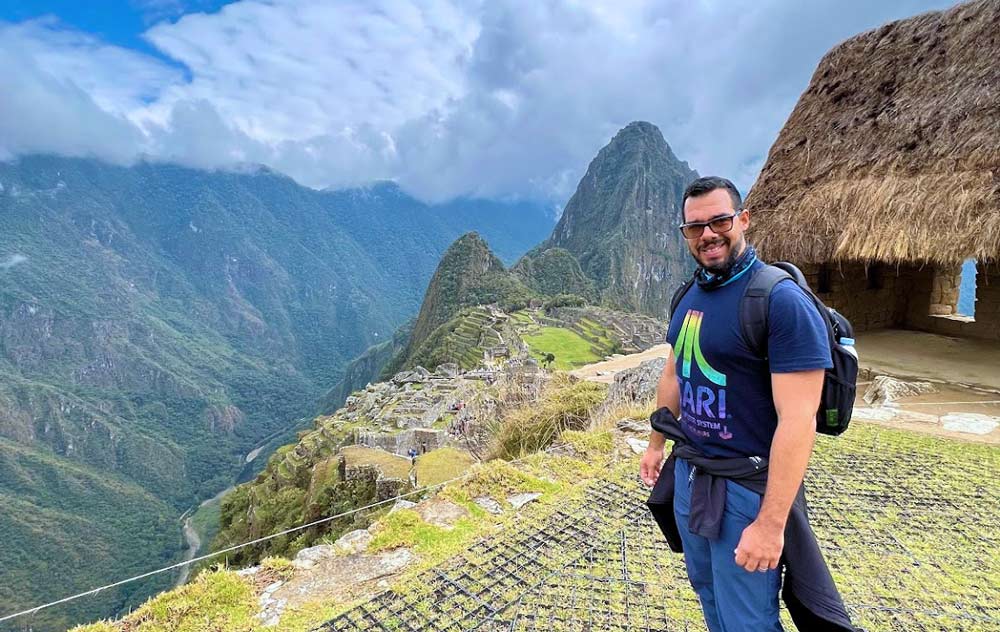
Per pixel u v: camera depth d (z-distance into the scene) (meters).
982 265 7.94
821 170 7.09
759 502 1.54
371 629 2.53
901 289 9.07
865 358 7.31
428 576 2.94
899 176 6.08
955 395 6.07
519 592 2.74
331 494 12.48
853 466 4.19
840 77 7.88
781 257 6.88
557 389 8.06
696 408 1.70
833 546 3.03
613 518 3.52
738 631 1.58
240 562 17.86
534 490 4.06
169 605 2.77
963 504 3.51
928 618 2.39
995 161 5.37
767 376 1.55
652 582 2.76
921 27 7.18
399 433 19.27
